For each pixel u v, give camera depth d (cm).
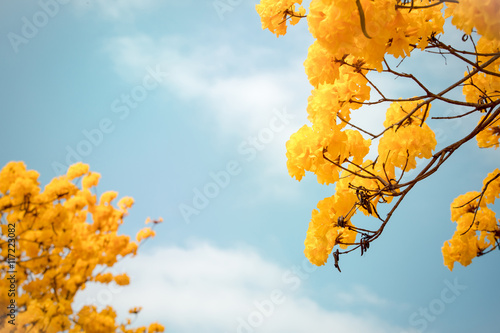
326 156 230
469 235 336
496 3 151
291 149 233
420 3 215
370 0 163
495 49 249
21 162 468
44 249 484
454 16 163
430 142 239
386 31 171
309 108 250
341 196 247
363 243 228
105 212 606
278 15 271
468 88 310
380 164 260
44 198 468
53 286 508
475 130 206
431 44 214
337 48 172
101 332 538
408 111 249
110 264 599
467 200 343
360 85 224
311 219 256
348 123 229
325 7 168
